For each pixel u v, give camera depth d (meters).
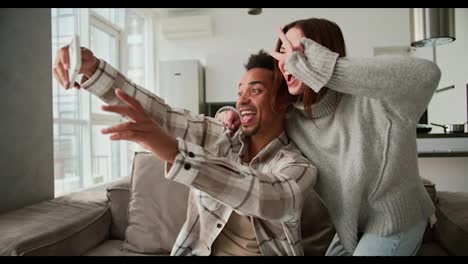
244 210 0.68
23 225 1.13
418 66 0.65
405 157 0.77
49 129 1.61
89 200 1.53
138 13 4.43
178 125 1.04
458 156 2.32
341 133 0.82
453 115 3.14
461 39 2.97
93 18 3.20
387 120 0.74
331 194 0.87
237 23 4.62
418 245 0.85
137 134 0.57
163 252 1.32
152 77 4.65
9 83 1.36
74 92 2.66
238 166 0.70
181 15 4.70
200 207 0.95
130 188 1.49
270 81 0.94
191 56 4.70
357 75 0.65
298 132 0.94
